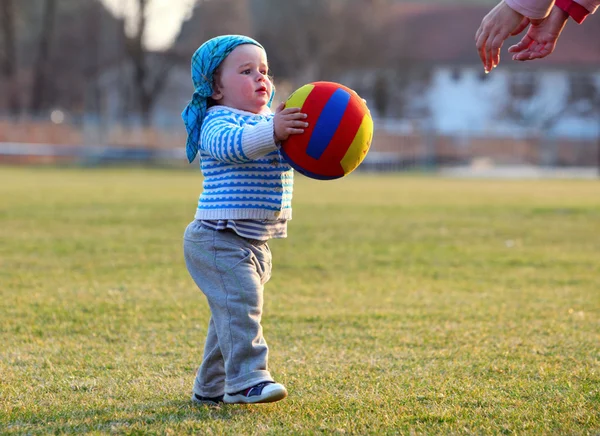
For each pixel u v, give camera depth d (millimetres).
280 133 4820
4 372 6016
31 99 72750
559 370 6109
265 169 5027
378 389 5613
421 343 7008
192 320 7879
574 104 74625
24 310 8195
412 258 12281
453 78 75312
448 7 80188
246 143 4789
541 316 8172
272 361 6395
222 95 5246
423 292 9539
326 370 6121
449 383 5762
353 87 72750
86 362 6328
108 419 4926
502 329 7562
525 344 6965
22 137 47406
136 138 48500
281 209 5086
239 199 4969
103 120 50719
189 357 6516
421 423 4859
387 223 17219
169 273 10625
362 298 9125
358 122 4969
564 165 53188
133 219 17031
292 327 7594
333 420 4902
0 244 12992
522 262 12000
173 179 34000
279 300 8938
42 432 4680
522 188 31922
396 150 50625
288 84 68000
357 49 68688
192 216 17797
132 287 9578
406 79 73312
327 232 15430
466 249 13359
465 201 24031
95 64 76875
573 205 22719
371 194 27188
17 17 72000
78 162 47531
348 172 5039
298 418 4941
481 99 75125
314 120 4906
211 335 5277
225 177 5008
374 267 11414
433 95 75375
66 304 8508
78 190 25672
